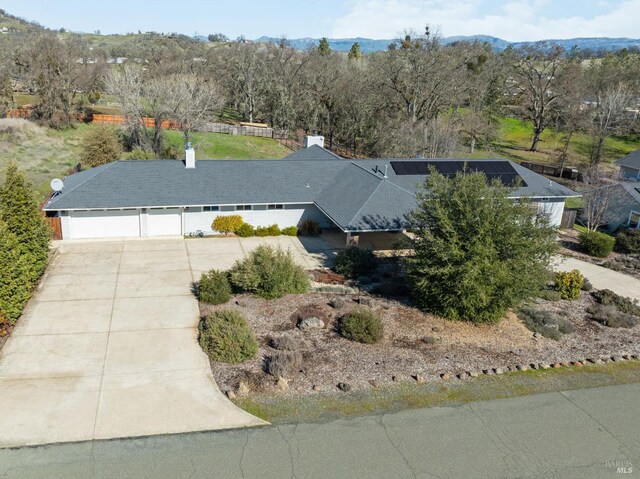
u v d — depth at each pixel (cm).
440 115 6191
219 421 1355
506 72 7094
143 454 1223
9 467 1164
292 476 1172
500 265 1834
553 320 2019
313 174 3133
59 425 1312
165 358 1641
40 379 1500
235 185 2917
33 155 4500
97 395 1440
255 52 7731
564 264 2775
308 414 1400
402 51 5647
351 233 2642
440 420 1405
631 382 1653
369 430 1347
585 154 6141
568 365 1738
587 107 6162
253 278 2072
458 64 6022
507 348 1822
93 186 2689
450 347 1800
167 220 2803
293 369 1600
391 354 1727
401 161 3284
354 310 1931
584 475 1225
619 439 1363
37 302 1975
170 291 2138
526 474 1219
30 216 2144
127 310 1950
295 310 1998
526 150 6444
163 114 4847
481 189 1909
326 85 6259
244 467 1193
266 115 7062
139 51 11969
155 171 2875
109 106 7162
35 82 5656
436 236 1938
